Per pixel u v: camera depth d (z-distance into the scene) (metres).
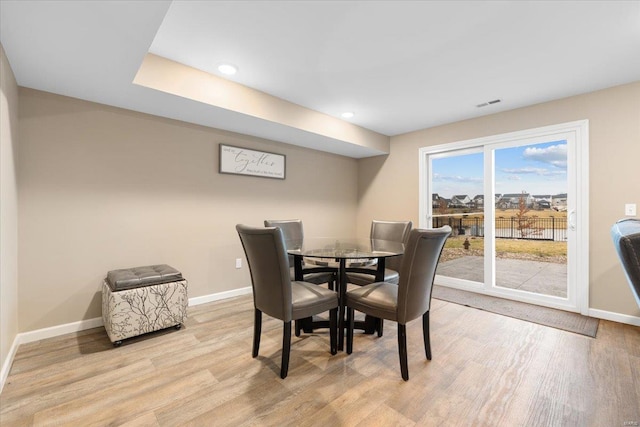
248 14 1.74
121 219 2.66
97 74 2.02
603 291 2.80
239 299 3.35
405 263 1.77
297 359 2.03
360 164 5.02
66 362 1.95
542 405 1.57
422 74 2.52
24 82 2.13
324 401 1.59
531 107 3.23
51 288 2.33
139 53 1.77
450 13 1.74
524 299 3.28
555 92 2.89
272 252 1.75
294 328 2.56
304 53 2.19
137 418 1.46
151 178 2.84
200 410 1.52
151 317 2.31
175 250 3.00
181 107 2.60
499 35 1.96
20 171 2.19
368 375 1.84
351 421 1.44
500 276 3.72
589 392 1.67
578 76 2.55
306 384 1.74
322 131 3.51
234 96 2.68
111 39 1.63
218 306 3.11
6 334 1.85
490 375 1.84
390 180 4.60
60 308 2.37
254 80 2.64
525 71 2.46
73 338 2.31
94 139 2.51
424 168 4.20
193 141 3.12
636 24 1.83
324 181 4.53
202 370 1.88
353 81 2.66
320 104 3.23
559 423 1.44
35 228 2.26
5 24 1.48
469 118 3.69
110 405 1.55
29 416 1.46
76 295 2.44
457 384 1.75
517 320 2.75
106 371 1.86
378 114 3.55
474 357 2.06
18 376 1.79
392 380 1.79
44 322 2.30
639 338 2.36
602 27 1.86
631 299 2.67
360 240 3.19
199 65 2.38
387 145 4.55
